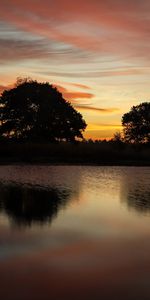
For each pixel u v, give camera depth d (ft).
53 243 47.62
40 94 322.55
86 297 31.17
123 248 45.52
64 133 325.21
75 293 31.94
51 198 90.12
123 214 68.95
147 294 31.76
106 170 207.92
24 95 319.68
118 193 102.83
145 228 56.85
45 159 266.98
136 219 64.08
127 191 108.17
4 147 277.64
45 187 115.75
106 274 36.32
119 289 32.76
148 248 45.47
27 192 101.81
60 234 52.49
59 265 38.96
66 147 283.79
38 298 30.91
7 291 32.22
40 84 333.21
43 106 318.65
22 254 42.63
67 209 73.92
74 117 329.93
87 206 78.18
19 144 284.20
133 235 52.31
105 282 34.30
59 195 96.27
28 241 48.32
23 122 319.27
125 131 394.52
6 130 323.98
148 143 375.86
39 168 211.82
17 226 57.41
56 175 164.55
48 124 319.47
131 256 42.19
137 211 72.33
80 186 120.98
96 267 38.32
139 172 193.98
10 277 35.42
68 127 324.80
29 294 31.71
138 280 34.91
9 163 247.50
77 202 84.02
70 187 117.19
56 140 325.01
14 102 321.11
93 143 316.19
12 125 323.37
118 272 36.96
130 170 209.46
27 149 277.64
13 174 166.30
